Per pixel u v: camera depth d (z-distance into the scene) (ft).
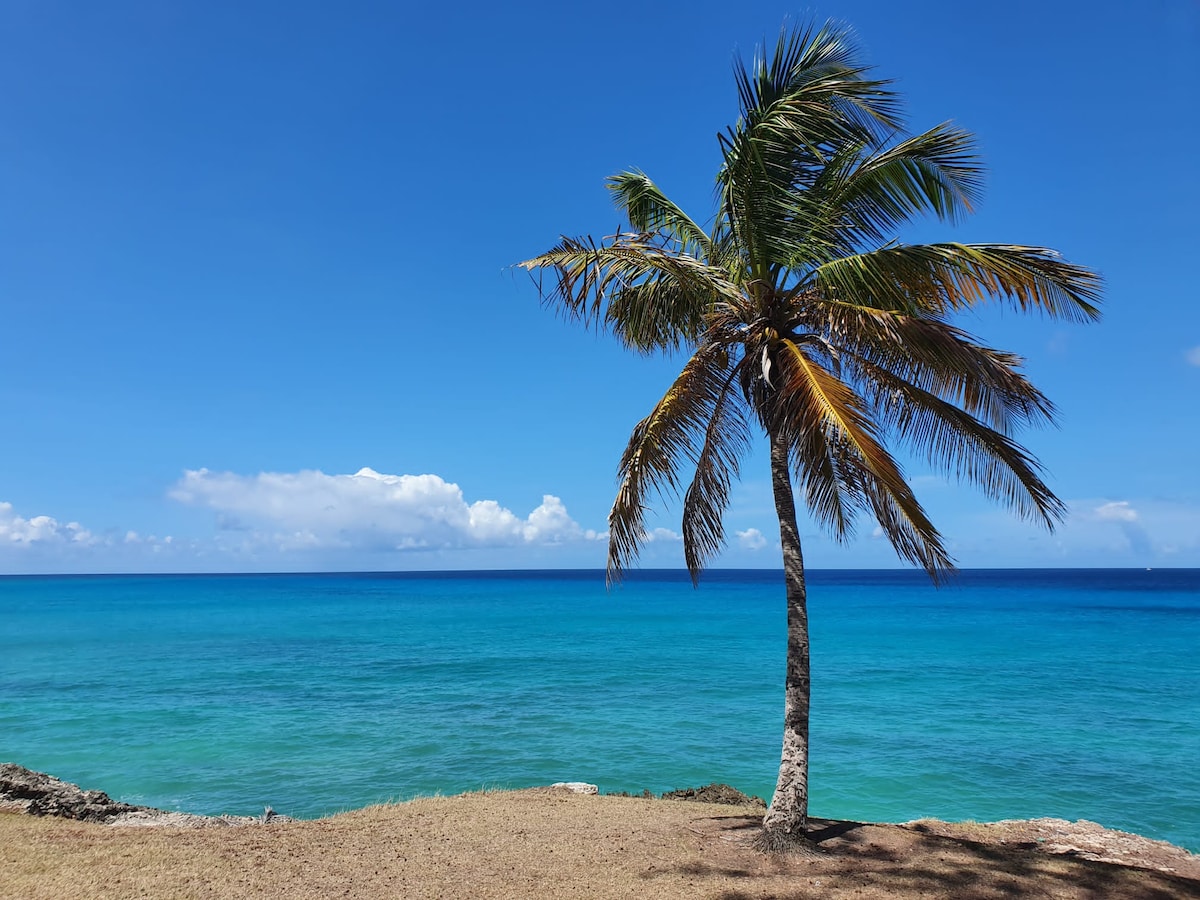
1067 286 26.07
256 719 74.28
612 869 25.18
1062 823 33.22
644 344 35.04
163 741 64.49
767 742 64.80
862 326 26.61
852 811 47.01
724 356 31.76
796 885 23.54
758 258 29.35
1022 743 63.87
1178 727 70.28
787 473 30.22
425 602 336.29
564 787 42.96
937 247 26.32
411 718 75.00
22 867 22.30
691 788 47.21
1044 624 198.70
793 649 29.09
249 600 359.25
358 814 33.71
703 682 99.50
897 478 23.75
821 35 28.94
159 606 303.27
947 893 22.90
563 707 81.15
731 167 28.12
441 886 23.27
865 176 28.81
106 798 36.19
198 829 29.60
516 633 178.40
